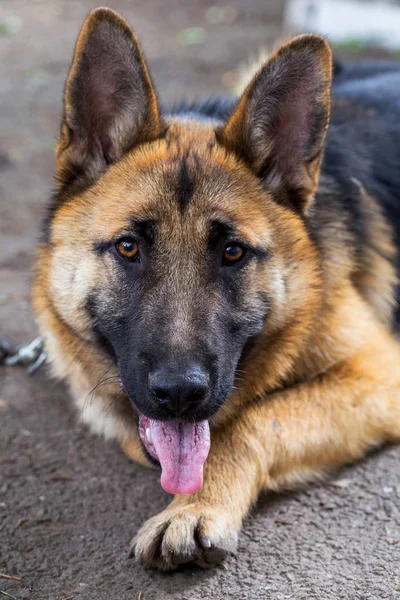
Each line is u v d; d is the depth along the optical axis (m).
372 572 0.85
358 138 1.18
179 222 0.89
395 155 1.21
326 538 0.89
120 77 0.93
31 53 2.95
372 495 0.95
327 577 0.85
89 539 0.90
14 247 1.50
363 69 1.41
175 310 0.87
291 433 0.96
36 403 1.11
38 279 0.98
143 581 0.85
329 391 0.98
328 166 1.07
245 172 0.93
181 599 0.83
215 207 0.90
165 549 0.85
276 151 0.95
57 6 3.70
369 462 1.00
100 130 0.95
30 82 2.61
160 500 0.95
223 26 3.17
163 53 2.81
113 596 0.84
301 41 0.92
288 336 0.96
